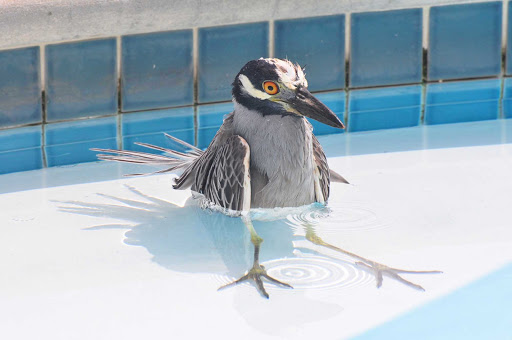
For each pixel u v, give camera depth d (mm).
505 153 8969
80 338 5750
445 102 9961
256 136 7051
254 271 6512
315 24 9266
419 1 9406
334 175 7926
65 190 8281
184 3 8602
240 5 8797
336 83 9570
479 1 9656
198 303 6152
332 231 7281
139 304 6160
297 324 5852
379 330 5797
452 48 9781
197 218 7625
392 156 8977
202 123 9305
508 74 10008
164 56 8945
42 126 8750
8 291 6359
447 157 8891
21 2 8117
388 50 9609
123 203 7973
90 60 8711
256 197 7223
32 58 8492
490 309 6055
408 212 7637
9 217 7625
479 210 7637
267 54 9234
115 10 8398
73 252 6973
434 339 5719
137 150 9180
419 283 6395
